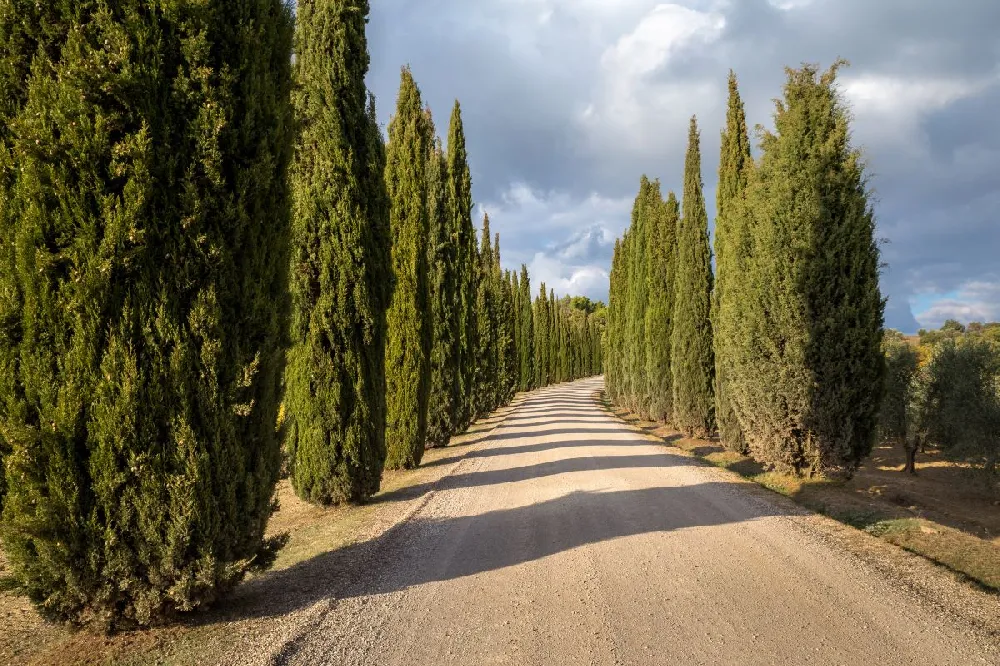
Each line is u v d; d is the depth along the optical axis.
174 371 3.92
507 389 35.72
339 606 4.59
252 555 4.46
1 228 3.59
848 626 4.03
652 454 13.17
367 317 8.91
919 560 5.54
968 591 4.71
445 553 6.02
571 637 3.94
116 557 3.79
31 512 3.60
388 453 12.32
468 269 20.95
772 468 10.77
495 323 30.75
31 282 3.57
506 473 11.07
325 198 8.77
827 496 8.55
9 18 3.62
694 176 17.77
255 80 4.41
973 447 14.06
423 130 13.34
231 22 4.32
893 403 17.83
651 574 5.18
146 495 3.83
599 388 57.84
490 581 5.14
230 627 4.17
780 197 9.52
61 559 3.66
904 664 3.48
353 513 8.18
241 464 4.28
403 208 12.70
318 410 8.66
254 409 4.44
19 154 3.56
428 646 3.86
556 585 4.98
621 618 4.23
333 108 8.86
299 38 9.12
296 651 3.79
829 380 9.12
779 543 6.09
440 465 12.69
